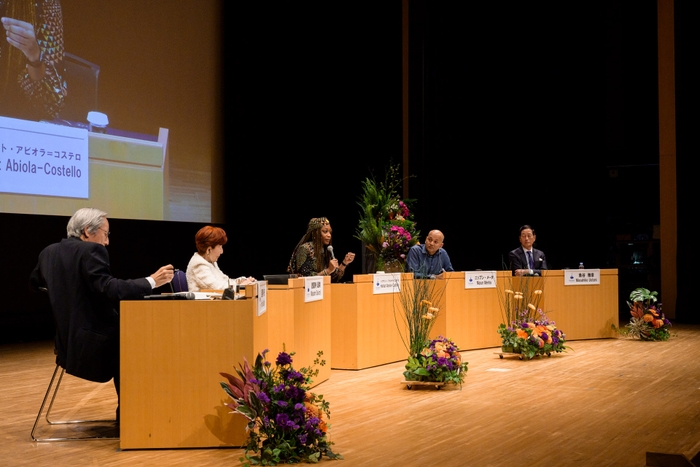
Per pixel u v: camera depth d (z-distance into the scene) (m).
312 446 3.46
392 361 6.81
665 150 10.84
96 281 3.73
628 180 11.70
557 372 5.99
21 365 6.92
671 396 4.92
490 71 11.51
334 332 6.39
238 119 11.18
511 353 7.12
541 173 11.43
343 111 10.83
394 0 11.14
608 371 6.02
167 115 10.38
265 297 4.37
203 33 10.95
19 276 8.67
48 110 8.77
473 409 4.54
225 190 11.28
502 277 7.82
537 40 11.37
